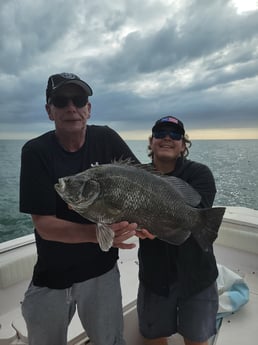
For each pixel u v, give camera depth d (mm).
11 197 12359
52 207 1826
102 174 1543
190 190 1833
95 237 1680
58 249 1902
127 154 2092
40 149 1844
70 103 1808
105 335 2059
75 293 2018
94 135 2010
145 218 1634
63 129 1857
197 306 2139
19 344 2283
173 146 2146
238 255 3736
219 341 2553
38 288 1987
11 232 8867
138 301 2395
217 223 1745
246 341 2549
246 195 9133
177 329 2285
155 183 1661
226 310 2791
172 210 1681
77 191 1489
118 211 1574
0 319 2588
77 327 2348
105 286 2035
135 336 2658
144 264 2256
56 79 1846
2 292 2787
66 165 1897
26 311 2010
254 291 3225
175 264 2143
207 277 2131
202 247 1746
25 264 2938
